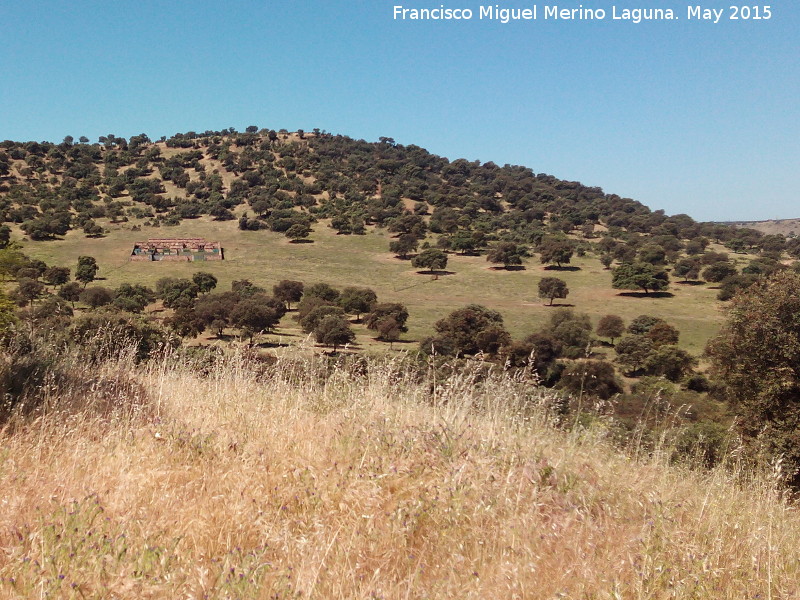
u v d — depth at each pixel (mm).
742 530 4035
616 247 132750
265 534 3182
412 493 3842
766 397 13641
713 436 9906
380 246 143875
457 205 189875
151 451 4297
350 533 3309
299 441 4707
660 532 3613
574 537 3498
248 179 197500
